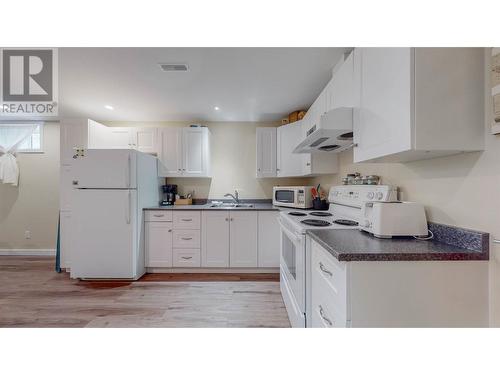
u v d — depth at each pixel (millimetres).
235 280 2816
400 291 980
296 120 3281
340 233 1389
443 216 1188
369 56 1288
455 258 978
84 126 3082
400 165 1533
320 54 1966
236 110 3322
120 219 2756
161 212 3031
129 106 3145
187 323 1936
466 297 984
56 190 3828
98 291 2518
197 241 3041
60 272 3055
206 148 3512
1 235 3834
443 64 970
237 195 3760
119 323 1935
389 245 1102
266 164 3459
